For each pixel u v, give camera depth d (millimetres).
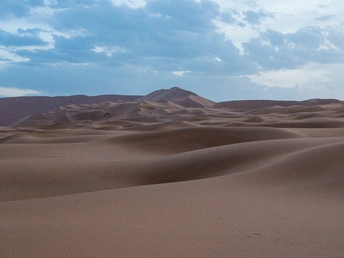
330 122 70250
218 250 9227
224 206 14758
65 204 16078
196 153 31422
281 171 21688
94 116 174750
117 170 28812
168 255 8773
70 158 36812
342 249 9523
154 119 146375
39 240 9703
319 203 15789
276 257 8875
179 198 16438
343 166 21125
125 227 11289
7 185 24359
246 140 47375
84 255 8586
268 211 13992
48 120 180000
